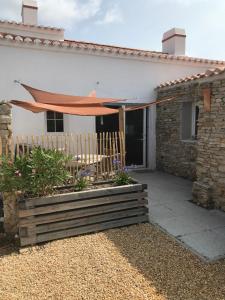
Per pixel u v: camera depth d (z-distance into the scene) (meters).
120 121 8.05
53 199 5.97
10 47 10.38
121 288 4.36
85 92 11.71
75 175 7.12
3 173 5.86
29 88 8.95
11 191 6.07
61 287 4.40
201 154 8.39
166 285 4.44
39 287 4.40
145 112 13.31
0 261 5.22
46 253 5.48
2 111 6.15
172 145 12.31
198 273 4.77
